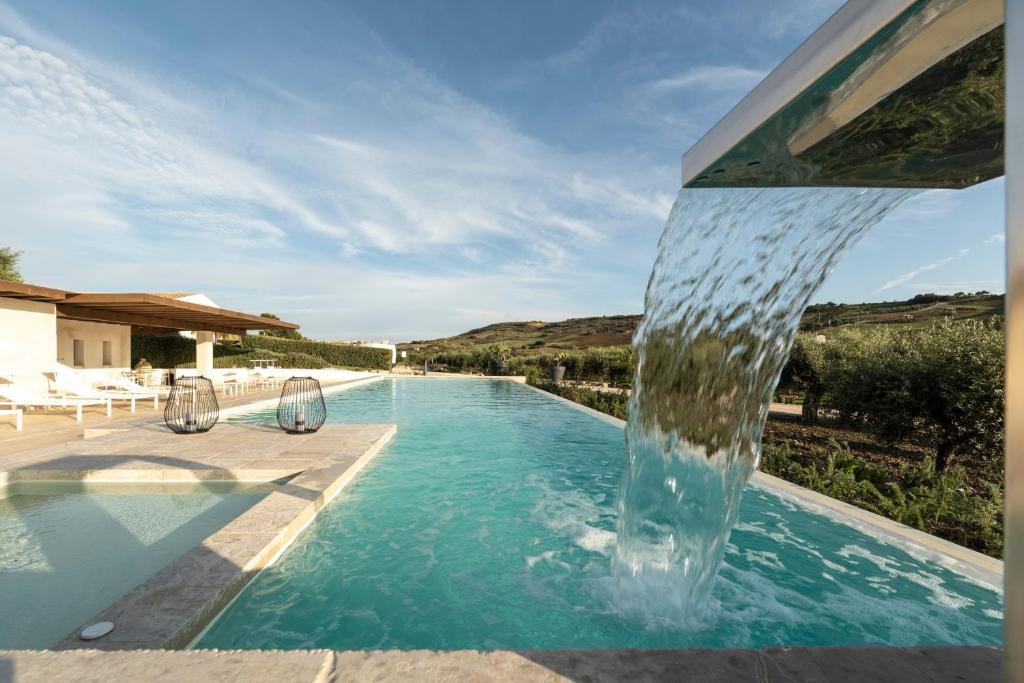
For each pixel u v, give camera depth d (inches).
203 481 235.0
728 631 129.6
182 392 372.2
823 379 346.3
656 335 157.3
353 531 186.2
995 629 128.6
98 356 630.5
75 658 69.2
